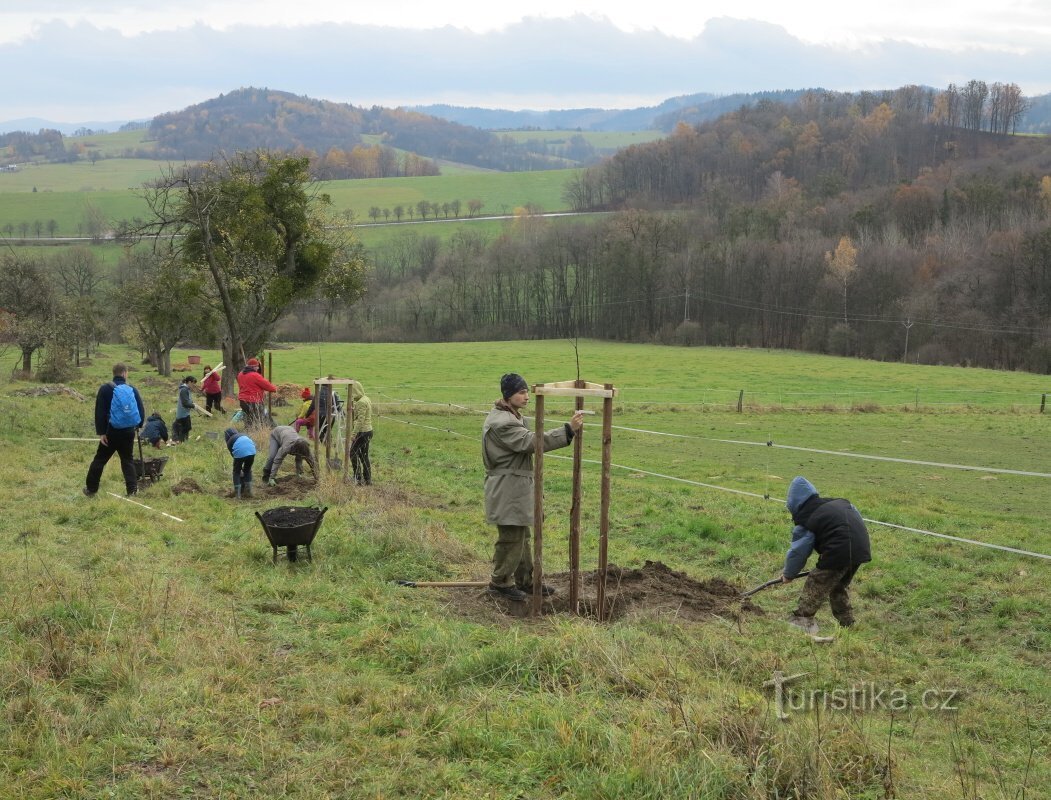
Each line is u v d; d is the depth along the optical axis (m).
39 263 56.78
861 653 7.93
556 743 5.20
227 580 8.36
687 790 4.63
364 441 15.34
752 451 25.81
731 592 9.48
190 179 29.11
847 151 139.88
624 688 6.17
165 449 17.89
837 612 8.74
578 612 8.12
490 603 8.30
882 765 5.29
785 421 34.75
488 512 8.27
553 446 7.93
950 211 107.56
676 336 99.12
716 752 5.00
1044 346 74.75
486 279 111.12
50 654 5.93
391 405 38.12
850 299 93.75
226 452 17.58
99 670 5.83
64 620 6.69
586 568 10.13
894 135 145.00
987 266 87.81
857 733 5.62
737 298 100.94
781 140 146.75
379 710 5.63
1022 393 51.47
